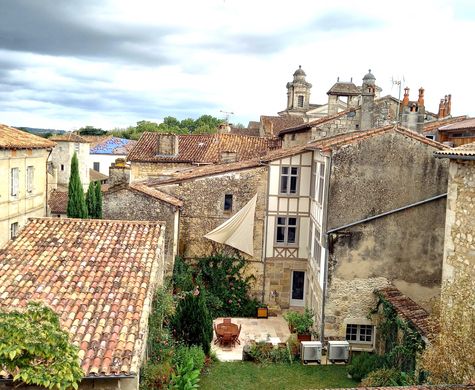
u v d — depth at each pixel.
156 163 33.16
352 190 16.14
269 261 21.92
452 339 8.91
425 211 16.08
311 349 15.88
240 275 22.09
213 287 21.92
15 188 23.88
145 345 10.98
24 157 24.59
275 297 22.06
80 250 12.30
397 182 16.12
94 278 10.95
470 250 10.93
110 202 20.58
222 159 30.16
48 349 6.89
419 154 16.08
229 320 18.77
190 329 15.87
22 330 6.84
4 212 22.44
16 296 9.98
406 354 12.72
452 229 11.66
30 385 7.67
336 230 16.02
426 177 16.11
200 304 16.08
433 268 16.12
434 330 11.28
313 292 19.03
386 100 23.69
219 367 15.63
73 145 46.53
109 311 9.64
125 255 12.24
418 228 16.11
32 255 11.90
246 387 14.19
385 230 16.11
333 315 16.27
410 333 12.48
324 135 23.78
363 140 16.06
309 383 14.48
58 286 10.49
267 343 16.73
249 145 34.75
